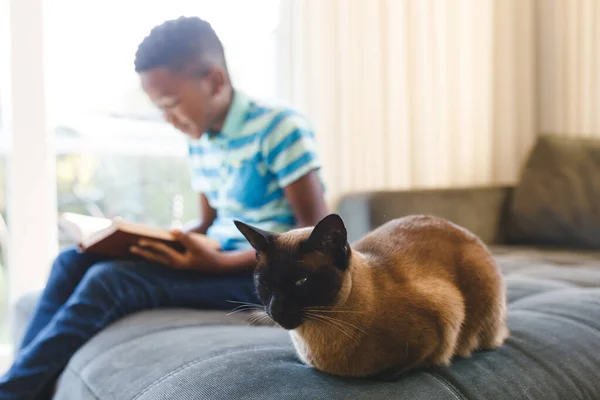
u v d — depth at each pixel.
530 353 0.98
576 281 1.51
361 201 2.01
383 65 2.29
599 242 2.07
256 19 2.09
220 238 1.47
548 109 2.70
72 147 2.10
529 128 2.71
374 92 2.26
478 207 2.22
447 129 2.45
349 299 0.85
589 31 2.55
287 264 0.84
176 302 1.29
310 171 1.36
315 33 2.13
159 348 1.02
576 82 2.60
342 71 2.19
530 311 1.19
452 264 0.97
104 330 1.18
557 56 2.65
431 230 1.01
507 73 2.64
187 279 1.30
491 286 0.97
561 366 0.97
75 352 1.17
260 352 0.97
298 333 0.90
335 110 2.20
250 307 1.29
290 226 1.41
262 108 1.43
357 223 2.02
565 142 2.27
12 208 1.97
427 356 0.89
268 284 0.86
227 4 2.07
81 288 1.22
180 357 0.97
